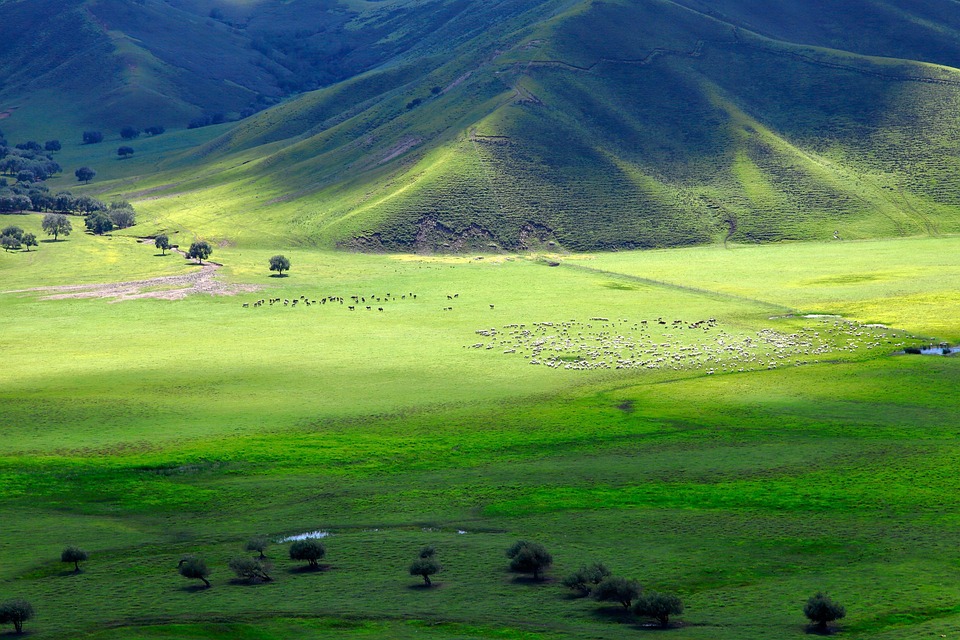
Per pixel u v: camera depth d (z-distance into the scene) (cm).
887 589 6194
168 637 5481
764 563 6775
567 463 9450
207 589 6375
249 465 9406
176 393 12150
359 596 6194
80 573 6750
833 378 12631
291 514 8138
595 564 6378
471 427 10675
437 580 6500
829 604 5609
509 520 7900
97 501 8500
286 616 5831
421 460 9581
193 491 8719
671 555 6956
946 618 5712
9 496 8562
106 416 11075
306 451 9794
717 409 11338
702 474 9006
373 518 8012
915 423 10562
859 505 8038
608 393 12156
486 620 5759
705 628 5606
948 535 7275
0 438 10200
